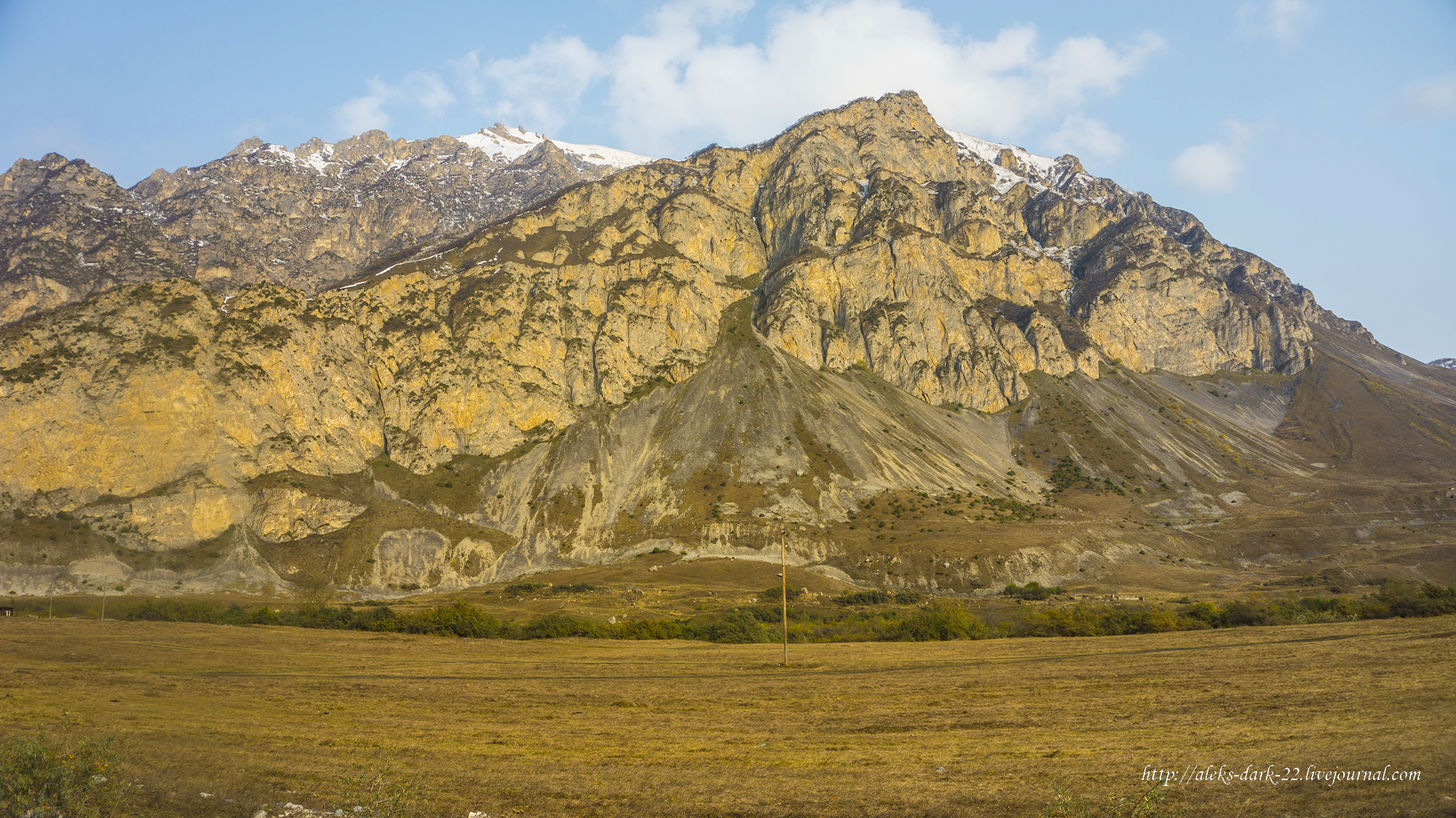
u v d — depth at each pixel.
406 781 32.09
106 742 29.78
